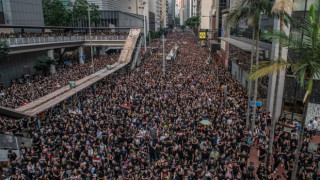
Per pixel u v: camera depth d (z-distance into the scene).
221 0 76.44
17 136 17.52
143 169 15.05
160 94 28.28
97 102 25.73
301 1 21.61
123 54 49.88
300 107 23.56
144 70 45.12
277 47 23.09
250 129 21.50
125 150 16.33
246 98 28.78
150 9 162.38
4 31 45.31
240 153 16.08
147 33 109.56
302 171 13.50
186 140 17.69
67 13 65.56
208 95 27.92
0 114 17.02
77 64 53.84
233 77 42.94
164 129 18.67
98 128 19.00
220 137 17.56
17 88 30.92
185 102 25.09
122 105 24.25
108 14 97.12
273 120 15.78
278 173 16.09
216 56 67.44
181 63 53.56
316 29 9.98
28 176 14.59
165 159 15.03
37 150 16.69
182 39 146.88
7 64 41.50
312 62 10.00
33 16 52.75
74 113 22.72
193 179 13.37
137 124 20.19
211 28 91.94
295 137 17.08
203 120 19.08
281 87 24.14
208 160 16.05
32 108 20.27
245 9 20.89
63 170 14.37
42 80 35.84
